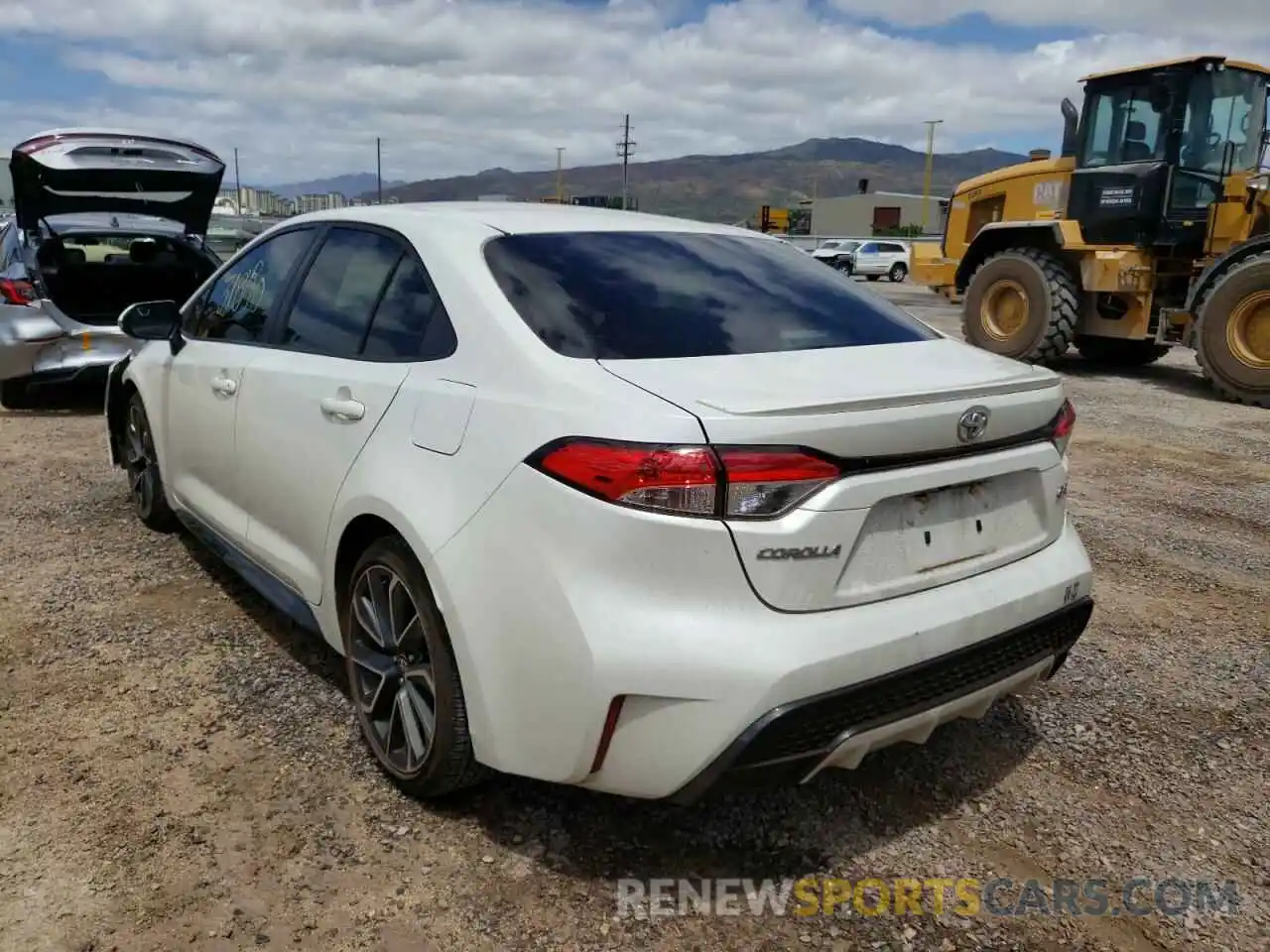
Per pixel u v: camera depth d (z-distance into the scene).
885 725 2.29
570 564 2.19
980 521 2.54
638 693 2.13
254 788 2.78
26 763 2.87
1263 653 3.85
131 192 7.76
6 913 2.27
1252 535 5.28
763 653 2.10
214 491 3.88
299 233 3.62
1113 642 3.93
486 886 2.42
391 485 2.62
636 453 2.12
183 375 4.05
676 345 2.55
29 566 4.40
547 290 2.67
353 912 2.31
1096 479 6.38
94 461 6.27
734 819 2.72
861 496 2.21
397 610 2.74
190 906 2.31
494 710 2.36
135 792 2.74
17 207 7.54
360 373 2.90
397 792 2.78
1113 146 10.64
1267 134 10.48
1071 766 3.04
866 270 37.72
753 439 2.12
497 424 2.39
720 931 2.30
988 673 2.51
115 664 3.49
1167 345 11.08
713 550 2.10
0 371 7.38
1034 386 2.64
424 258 2.89
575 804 2.75
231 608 4.01
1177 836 2.71
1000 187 12.36
